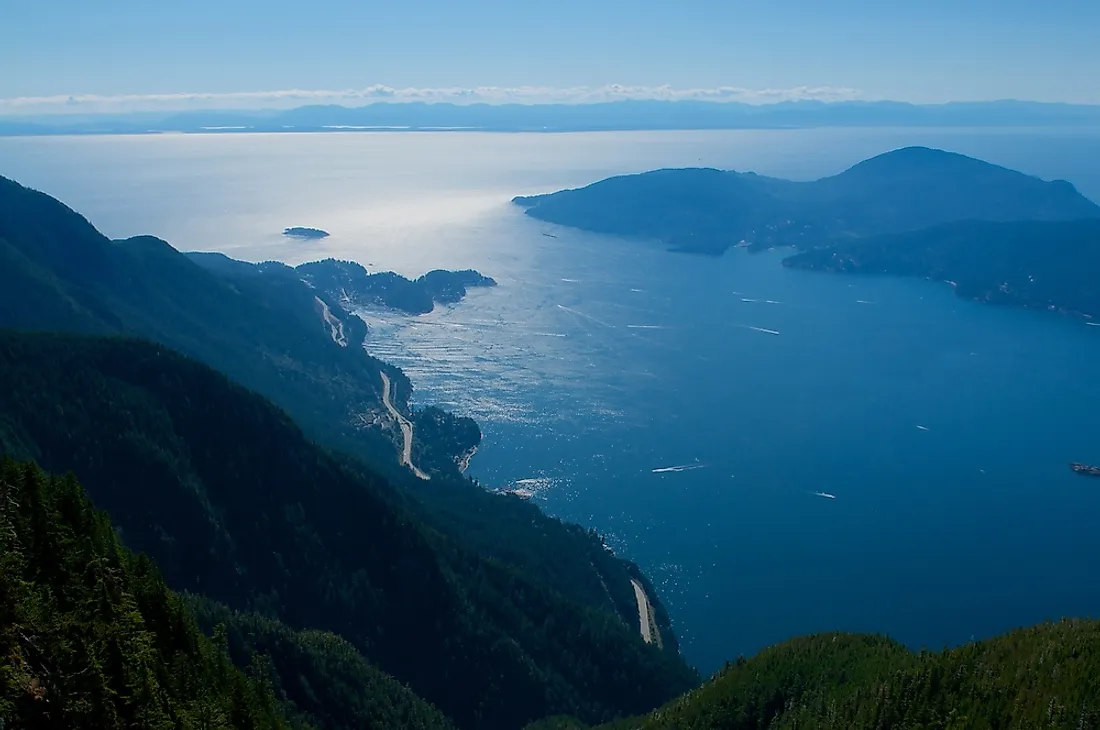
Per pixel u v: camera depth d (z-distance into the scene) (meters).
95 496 137.75
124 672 63.44
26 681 55.91
